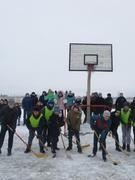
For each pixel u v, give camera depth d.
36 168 5.29
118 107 11.13
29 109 11.73
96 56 12.12
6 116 6.14
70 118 6.82
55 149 6.72
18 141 8.09
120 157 6.31
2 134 6.25
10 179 4.63
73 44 12.30
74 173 5.02
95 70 12.04
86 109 11.45
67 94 11.85
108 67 12.05
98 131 6.27
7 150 6.60
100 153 6.66
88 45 12.28
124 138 7.05
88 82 11.41
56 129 6.42
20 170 5.15
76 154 6.51
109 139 8.62
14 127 6.15
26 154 6.41
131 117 6.91
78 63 12.11
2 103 10.99
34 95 11.80
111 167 5.44
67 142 8.03
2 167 5.32
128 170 5.26
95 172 5.10
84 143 7.95
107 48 12.27
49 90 11.30
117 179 4.72
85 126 10.42
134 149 6.96
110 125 6.26
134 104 7.86
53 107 6.83
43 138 6.91
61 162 5.75
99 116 6.23
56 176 4.82
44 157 6.13
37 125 6.39
